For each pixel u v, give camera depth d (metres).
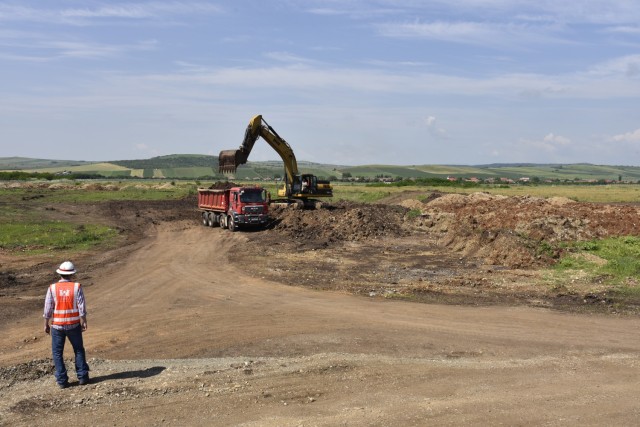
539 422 7.63
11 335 13.12
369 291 18.16
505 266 22.41
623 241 23.66
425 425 7.53
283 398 8.49
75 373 9.86
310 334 12.89
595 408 8.14
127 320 14.62
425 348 11.72
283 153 39.47
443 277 20.45
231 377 9.40
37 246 27.69
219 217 37.22
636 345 12.01
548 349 11.66
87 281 19.92
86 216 43.31
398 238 31.39
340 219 34.41
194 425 7.57
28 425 7.61
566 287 17.98
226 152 37.06
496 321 14.13
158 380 9.29
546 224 26.31
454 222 33.12
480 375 9.70
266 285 19.28
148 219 42.62
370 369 9.86
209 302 16.70
